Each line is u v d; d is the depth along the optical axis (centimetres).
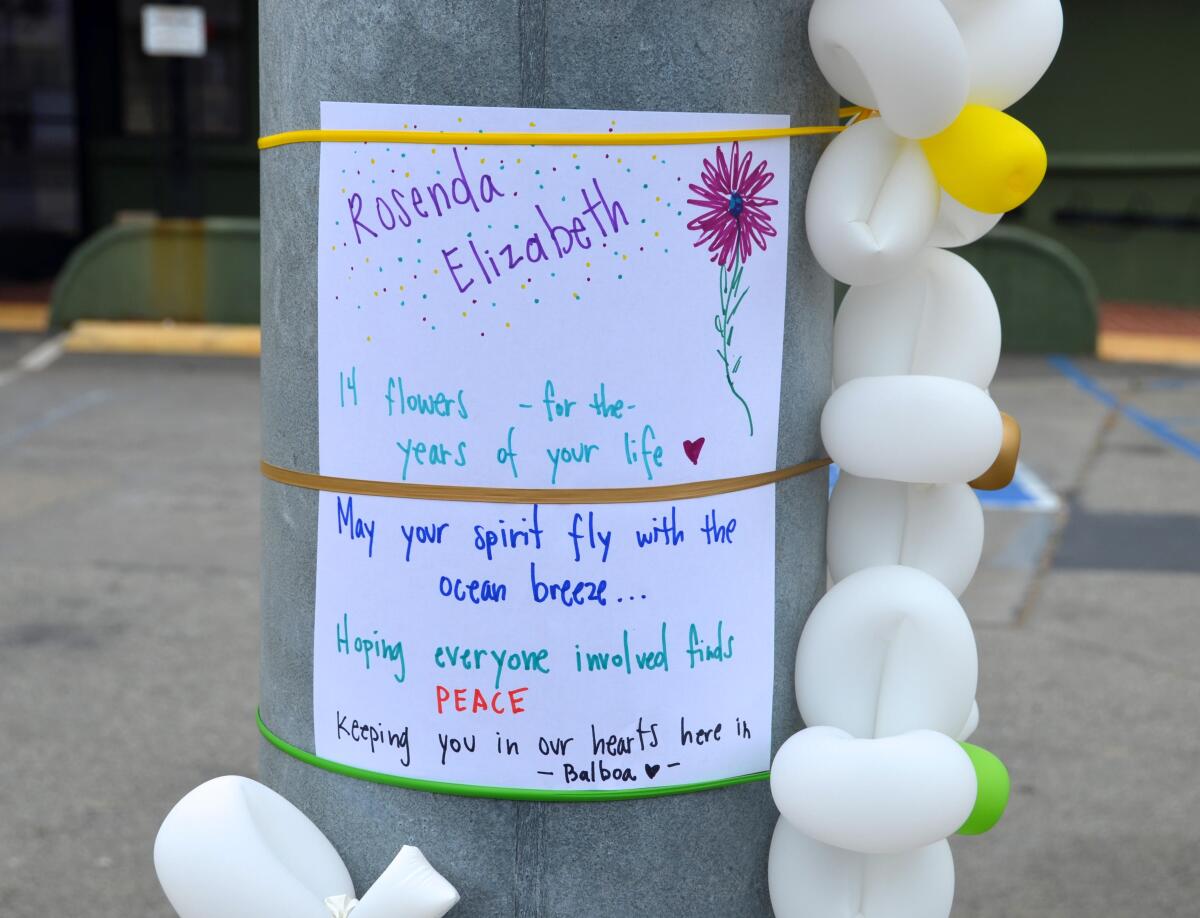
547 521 186
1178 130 1909
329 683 197
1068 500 895
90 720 530
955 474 196
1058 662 601
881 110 189
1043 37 197
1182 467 993
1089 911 397
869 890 201
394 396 187
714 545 192
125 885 408
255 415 1139
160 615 651
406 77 182
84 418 1113
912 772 184
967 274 207
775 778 191
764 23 188
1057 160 1934
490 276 183
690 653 192
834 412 200
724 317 189
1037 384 1362
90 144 1953
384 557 190
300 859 195
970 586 710
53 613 651
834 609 199
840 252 192
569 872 194
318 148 189
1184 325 1808
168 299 1538
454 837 194
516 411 185
